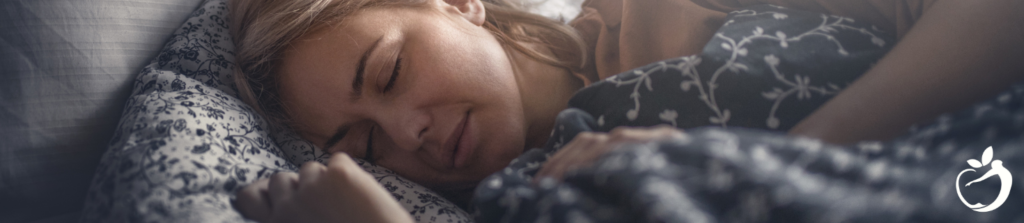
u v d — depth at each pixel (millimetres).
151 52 781
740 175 435
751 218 418
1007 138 465
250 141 667
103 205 559
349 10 707
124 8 773
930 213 411
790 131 596
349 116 707
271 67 749
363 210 518
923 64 598
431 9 728
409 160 734
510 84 719
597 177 471
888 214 404
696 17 771
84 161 710
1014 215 417
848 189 435
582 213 461
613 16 865
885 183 441
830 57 647
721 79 625
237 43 797
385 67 678
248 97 762
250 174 615
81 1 746
